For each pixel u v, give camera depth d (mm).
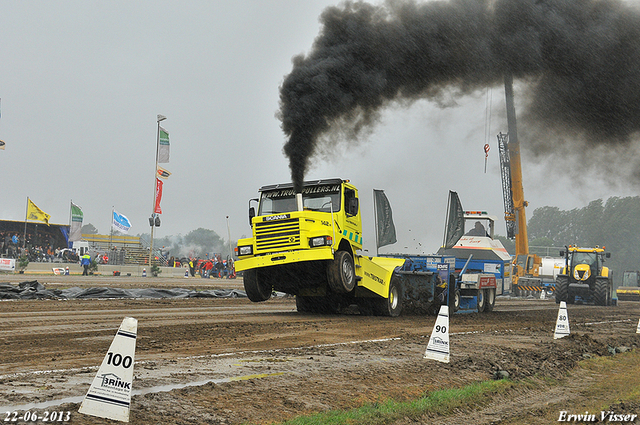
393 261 16875
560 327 11938
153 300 19609
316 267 14195
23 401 4742
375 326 12930
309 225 13734
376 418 5215
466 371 7648
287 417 4980
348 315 15820
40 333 9688
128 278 37125
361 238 15516
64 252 48219
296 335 10625
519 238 38125
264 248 14109
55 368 6512
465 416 5805
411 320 14945
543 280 42094
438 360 8125
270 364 7160
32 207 46125
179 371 6430
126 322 4469
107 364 4434
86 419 4285
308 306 16516
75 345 8430
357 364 7453
